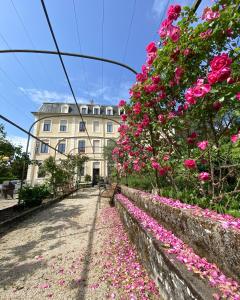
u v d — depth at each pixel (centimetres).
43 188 864
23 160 747
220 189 192
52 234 417
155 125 262
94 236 388
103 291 206
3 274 252
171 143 249
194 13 178
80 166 1730
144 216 284
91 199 1002
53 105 2606
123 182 729
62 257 297
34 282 230
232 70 149
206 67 187
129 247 305
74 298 197
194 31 163
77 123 2503
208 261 134
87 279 232
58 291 211
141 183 479
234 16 140
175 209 192
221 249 119
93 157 2402
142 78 255
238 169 179
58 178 1081
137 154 376
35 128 2422
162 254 169
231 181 217
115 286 212
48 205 796
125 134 406
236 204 165
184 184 265
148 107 265
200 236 144
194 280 118
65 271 254
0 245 358
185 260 142
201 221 144
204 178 181
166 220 216
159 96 243
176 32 177
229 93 137
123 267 249
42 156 2347
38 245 354
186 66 190
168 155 256
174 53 186
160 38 210
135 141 381
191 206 194
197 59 184
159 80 220
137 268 239
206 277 120
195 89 148
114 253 297
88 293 204
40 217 591
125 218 391
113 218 517
